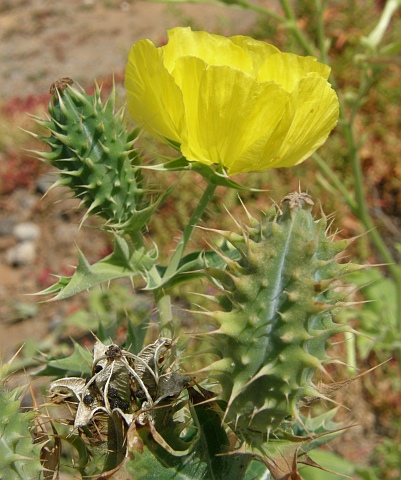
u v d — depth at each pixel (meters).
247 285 0.09
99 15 0.74
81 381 0.11
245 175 0.40
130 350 0.14
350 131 0.25
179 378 0.10
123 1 0.76
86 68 0.65
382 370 0.33
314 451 0.24
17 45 0.71
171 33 0.12
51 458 0.11
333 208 0.39
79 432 0.11
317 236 0.09
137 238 0.14
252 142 0.11
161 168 0.12
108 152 0.13
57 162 0.13
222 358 0.10
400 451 0.30
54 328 0.41
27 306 0.42
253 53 0.13
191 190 0.39
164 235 0.39
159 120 0.12
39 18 0.75
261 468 0.13
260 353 0.09
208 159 0.12
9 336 0.41
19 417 0.10
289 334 0.09
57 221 0.48
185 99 0.11
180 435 0.12
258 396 0.10
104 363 0.11
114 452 0.10
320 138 0.12
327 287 0.09
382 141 0.43
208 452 0.11
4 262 0.47
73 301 0.42
